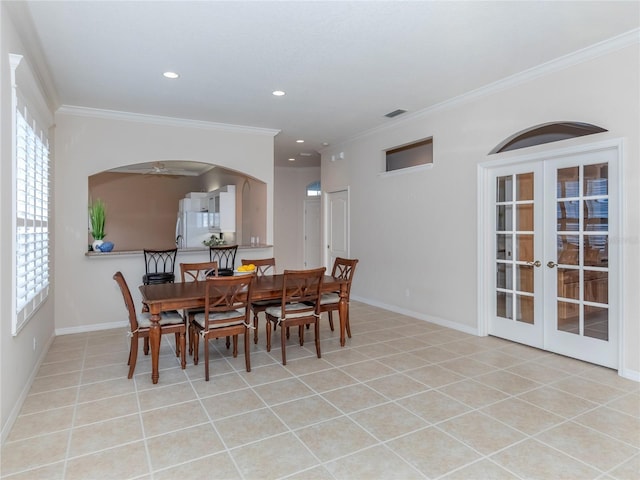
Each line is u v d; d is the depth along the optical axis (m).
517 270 4.18
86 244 4.85
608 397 2.87
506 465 2.08
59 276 4.70
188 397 2.93
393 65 3.65
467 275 4.59
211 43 3.17
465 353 3.88
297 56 3.43
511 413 2.65
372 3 2.62
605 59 3.27
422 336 4.50
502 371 3.40
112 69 3.64
